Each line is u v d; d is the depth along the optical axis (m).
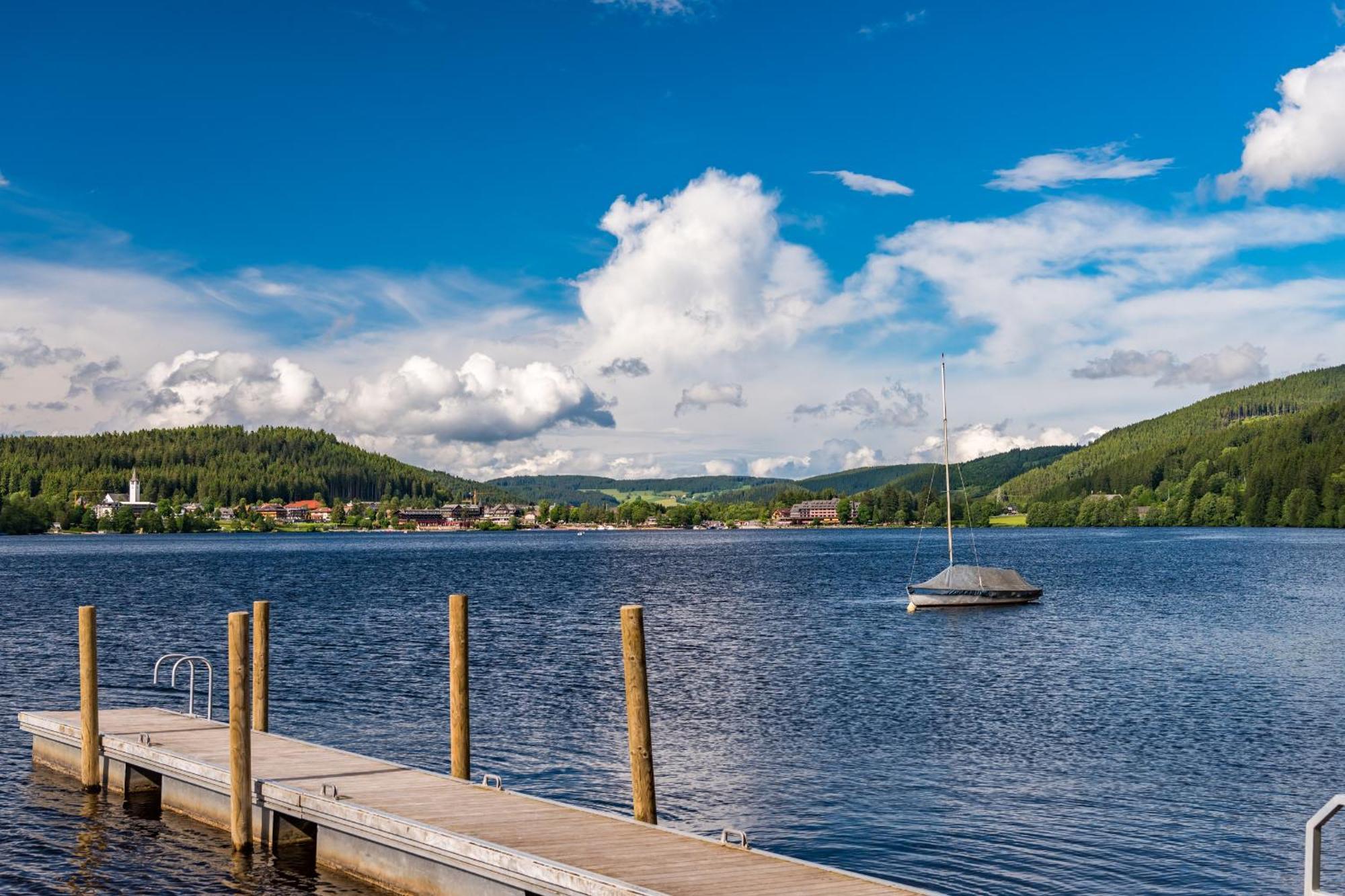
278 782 20.70
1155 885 19.53
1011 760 28.75
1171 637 56.38
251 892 18.72
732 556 171.12
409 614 70.56
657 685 41.12
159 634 59.16
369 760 22.73
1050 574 110.62
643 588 96.00
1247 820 23.33
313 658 48.16
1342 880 19.73
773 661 47.75
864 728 32.91
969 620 66.44
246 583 103.62
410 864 17.95
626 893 14.50
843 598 84.00
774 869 15.47
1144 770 27.61
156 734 25.39
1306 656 48.66
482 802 19.28
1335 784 26.23
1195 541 199.25
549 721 33.78
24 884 19.27
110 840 21.38
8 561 154.88
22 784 25.27
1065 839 22.05
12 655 49.19
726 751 29.81
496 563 150.12
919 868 20.41
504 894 16.19
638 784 18.52
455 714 22.28
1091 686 40.72
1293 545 174.00
